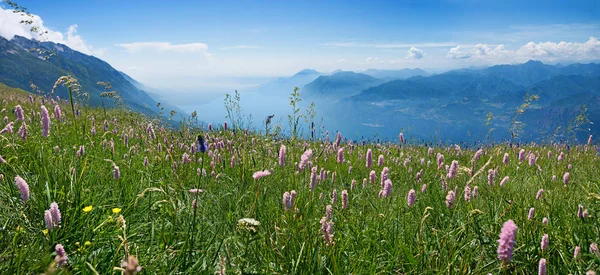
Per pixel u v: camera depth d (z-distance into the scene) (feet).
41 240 13.25
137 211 17.63
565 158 38.86
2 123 31.78
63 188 16.55
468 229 15.79
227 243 14.97
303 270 13.12
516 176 29.53
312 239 14.08
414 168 31.60
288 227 15.28
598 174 29.66
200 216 17.78
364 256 14.43
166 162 25.02
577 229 16.53
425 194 22.00
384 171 19.24
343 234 16.26
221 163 27.43
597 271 13.26
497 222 16.97
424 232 16.62
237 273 12.83
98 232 14.67
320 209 19.08
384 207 19.30
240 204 19.69
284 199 14.74
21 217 14.55
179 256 13.15
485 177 25.73
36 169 18.79
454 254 14.02
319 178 22.56
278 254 14.02
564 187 23.25
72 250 13.56
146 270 12.48
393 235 16.03
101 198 17.47
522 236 16.03
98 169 21.26
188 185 22.48
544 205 19.02
